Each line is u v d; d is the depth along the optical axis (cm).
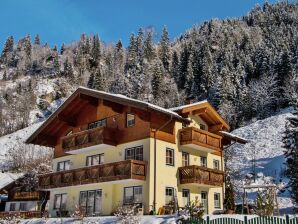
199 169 2889
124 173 2664
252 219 1706
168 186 2792
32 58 19075
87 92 3130
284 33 14000
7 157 8769
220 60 13088
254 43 14088
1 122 12506
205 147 3072
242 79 10900
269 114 8975
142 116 2855
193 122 3228
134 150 2861
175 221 1939
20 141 9956
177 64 14225
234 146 7206
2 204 4834
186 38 19088
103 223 2227
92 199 3045
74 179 3088
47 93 14925
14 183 4712
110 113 3144
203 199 3112
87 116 3362
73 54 19288
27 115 13000
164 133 2886
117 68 16650
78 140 3161
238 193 4703
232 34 16250
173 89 11719
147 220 2048
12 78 17412
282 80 9806
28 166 6475
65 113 3416
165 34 17000
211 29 18238
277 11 18038
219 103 9262
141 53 16475
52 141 3672
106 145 2984
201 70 12069
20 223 2767
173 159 2909
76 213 2478
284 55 9975
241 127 8462
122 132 2988
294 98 8456
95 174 2897
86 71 17350
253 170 5838
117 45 19188
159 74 11956
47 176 3394
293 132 4875
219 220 1783
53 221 2598
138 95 11512
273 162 6062
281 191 4875
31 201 4412
